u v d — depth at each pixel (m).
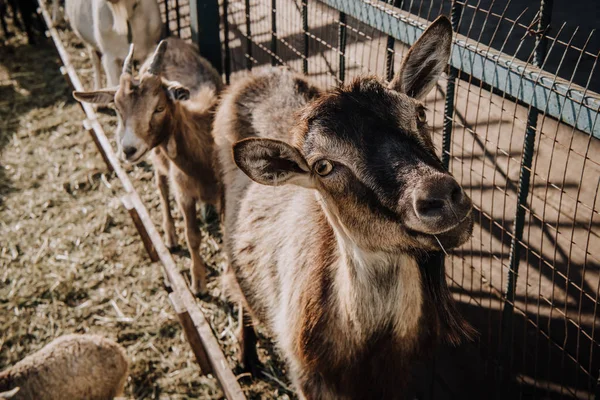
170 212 1.92
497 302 1.38
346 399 1.08
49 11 3.67
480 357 1.34
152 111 1.64
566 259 1.36
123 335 1.65
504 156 1.54
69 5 2.70
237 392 1.24
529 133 1.03
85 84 2.95
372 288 0.97
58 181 2.26
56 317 1.71
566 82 0.95
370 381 1.05
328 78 1.88
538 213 1.44
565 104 0.94
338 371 1.05
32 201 2.16
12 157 2.41
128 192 1.85
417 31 1.22
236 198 1.36
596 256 1.33
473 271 1.45
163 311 1.71
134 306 1.73
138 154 1.67
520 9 2.05
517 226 1.11
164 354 1.60
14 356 1.62
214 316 1.68
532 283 1.37
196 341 1.46
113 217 2.06
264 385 1.48
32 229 2.03
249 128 1.38
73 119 2.65
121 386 1.50
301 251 1.08
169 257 1.59
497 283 1.40
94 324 1.69
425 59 0.99
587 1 2.14
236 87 1.48
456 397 1.32
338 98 0.91
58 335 1.66
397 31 1.27
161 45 1.66
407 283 0.98
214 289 1.77
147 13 2.40
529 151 1.05
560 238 1.38
